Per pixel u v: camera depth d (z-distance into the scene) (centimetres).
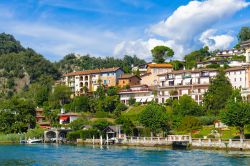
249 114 12356
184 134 15238
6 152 12838
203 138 13150
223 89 18300
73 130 18912
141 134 16538
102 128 17250
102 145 15938
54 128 19212
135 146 15062
